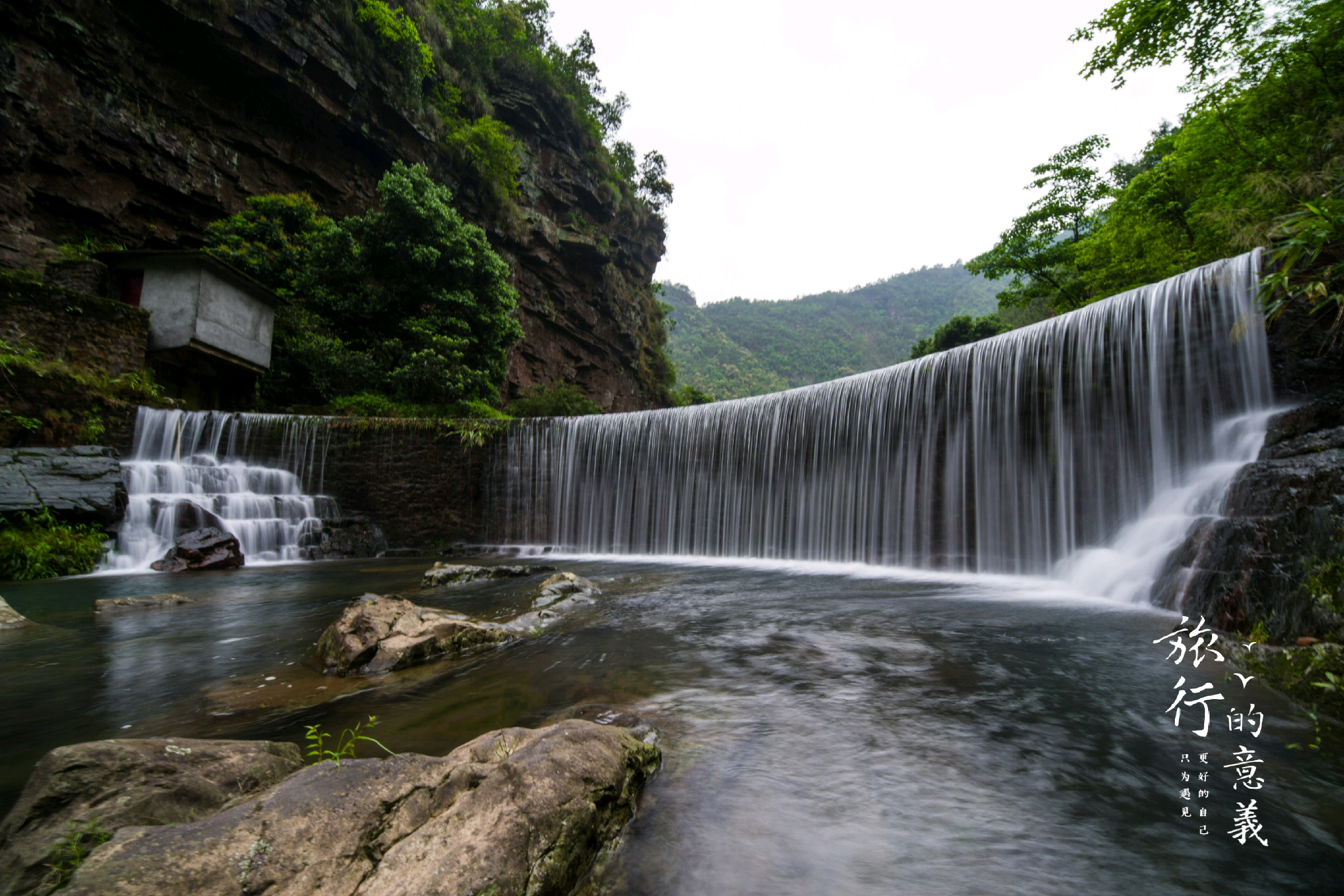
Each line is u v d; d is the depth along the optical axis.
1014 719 3.24
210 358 17.62
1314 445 5.67
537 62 40.91
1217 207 15.05
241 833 1.74
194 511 13.29
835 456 13.48
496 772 2.08
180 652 5.14
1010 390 10.85
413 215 22.58
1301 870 1.95
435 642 4.72
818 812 2.32
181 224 22.48
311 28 24.00
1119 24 14.05
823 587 8.88
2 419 12.20
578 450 17.45
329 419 16.77
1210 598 5.24
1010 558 10.62
